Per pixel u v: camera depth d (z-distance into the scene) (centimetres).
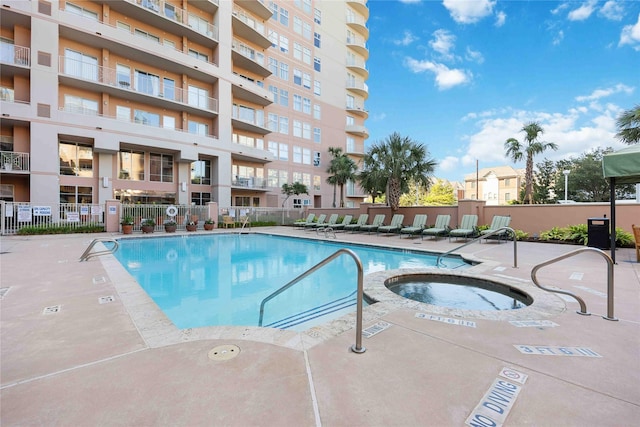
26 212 1273
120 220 1436
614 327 293
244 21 2383
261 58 2534
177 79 2028
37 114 1466
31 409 169
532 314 330
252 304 480
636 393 185
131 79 1841
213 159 2175
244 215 2009
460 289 500
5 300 379
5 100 1509
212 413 166
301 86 2838
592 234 841
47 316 321
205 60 2162
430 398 180
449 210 1359
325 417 163
